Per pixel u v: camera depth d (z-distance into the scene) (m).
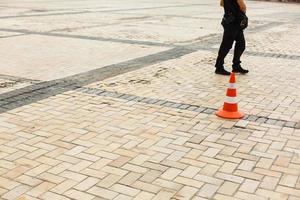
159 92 6.93
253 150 4.75
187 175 4.15
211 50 10.74
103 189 3.87
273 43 11.90
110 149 4.73
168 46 11.19
